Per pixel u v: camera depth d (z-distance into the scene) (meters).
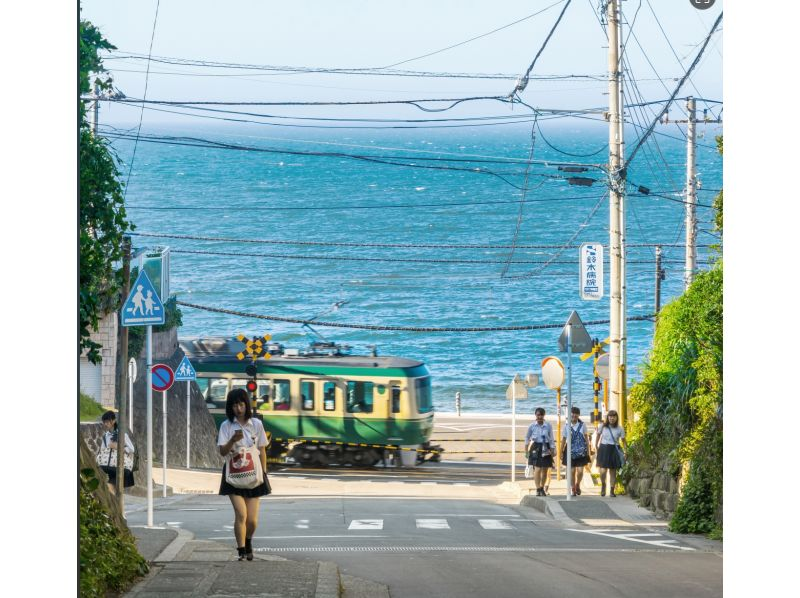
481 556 33.53
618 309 67.00
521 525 48.31
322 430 106.00
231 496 29.56
